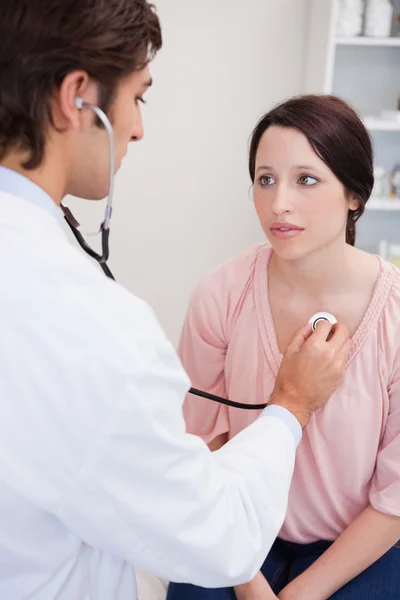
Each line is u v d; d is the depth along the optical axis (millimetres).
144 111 2402
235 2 2279
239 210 2547
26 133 615
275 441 804
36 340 578
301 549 1105
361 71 2373
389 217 2543
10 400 579
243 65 2359
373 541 990
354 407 988
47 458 591
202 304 1090
